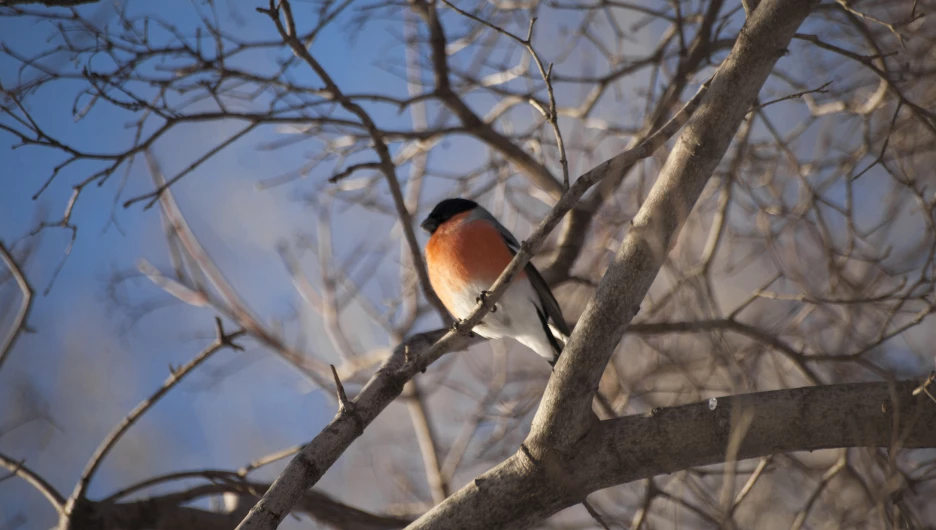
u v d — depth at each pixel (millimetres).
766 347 10320
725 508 5551
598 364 6785
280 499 6629
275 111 9742
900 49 11758
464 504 6992
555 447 6973
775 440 6957
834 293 10719
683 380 10938
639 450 6996
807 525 9789
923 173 12305
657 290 13672
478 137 12625
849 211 10516
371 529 11781
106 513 10078
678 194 6480
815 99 12461
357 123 9672
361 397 7387
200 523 10703
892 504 7004
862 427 6887
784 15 6133
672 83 11727
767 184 12320
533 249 6984
